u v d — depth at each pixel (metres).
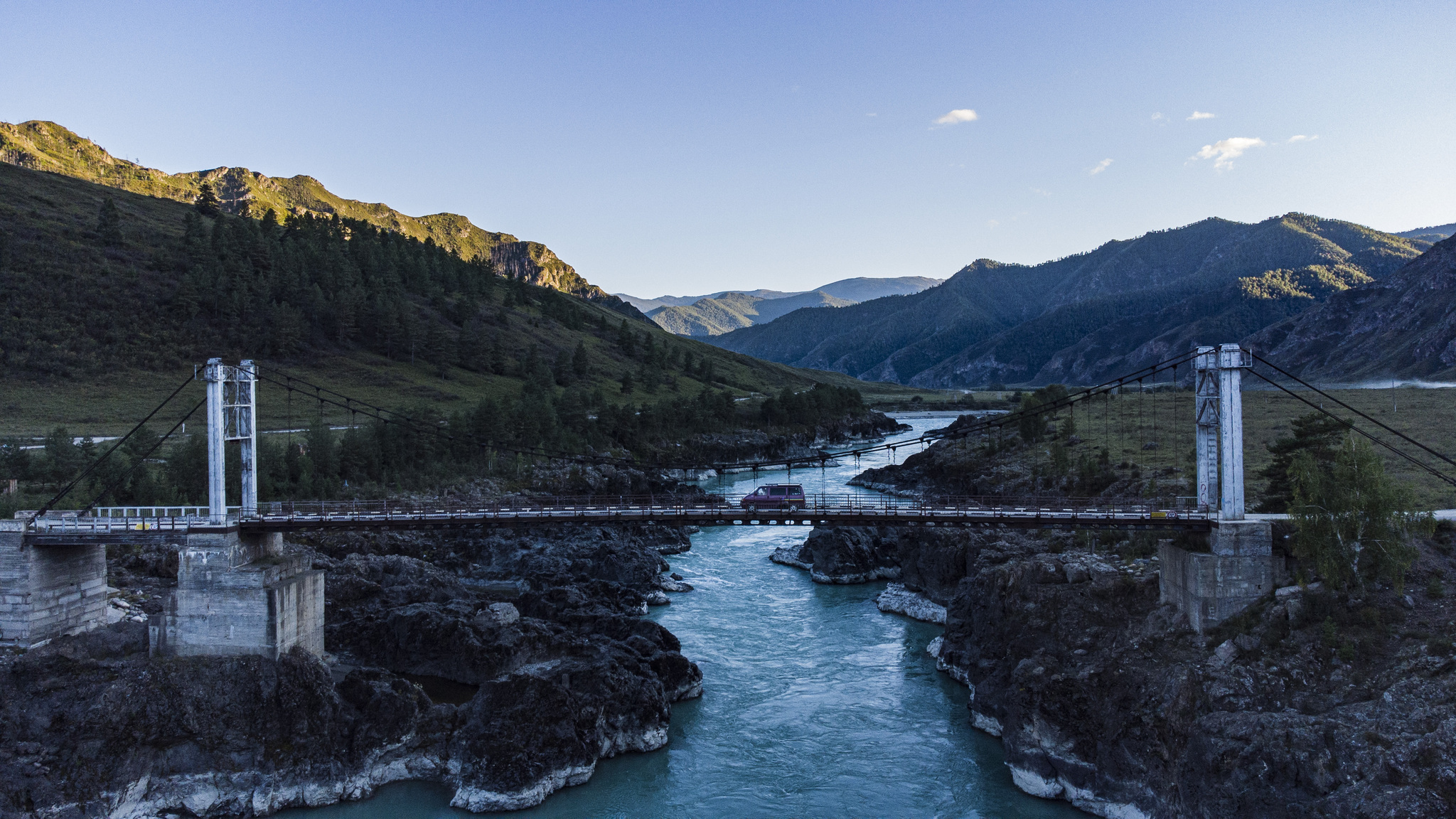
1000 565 77.38
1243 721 51.09
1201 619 61.09
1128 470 117.75
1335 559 58.62
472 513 73.50
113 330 182.12
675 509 75.00
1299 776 47.34
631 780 61.59
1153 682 57.97
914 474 173.50
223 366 68.75
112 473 106.62
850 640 89.06
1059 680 60.84
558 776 59.94
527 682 62.31
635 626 79.44
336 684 65.06
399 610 77.88
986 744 66.31
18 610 64.75
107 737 58.84
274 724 61.84
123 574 85.12
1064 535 92.19
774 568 121.25
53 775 57.28
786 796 59.47
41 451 119.38
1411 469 98.25
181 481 109.19
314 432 130.12
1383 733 47.12
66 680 61.91
